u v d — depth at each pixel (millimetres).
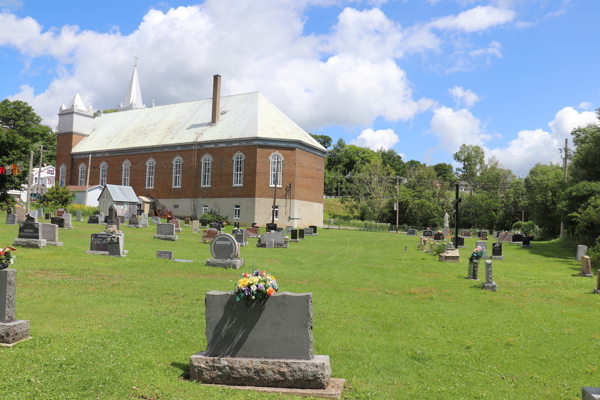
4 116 90062
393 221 85062
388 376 7340
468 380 7285
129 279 15250
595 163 42750
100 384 6266
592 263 26109
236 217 63062
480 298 14609
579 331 10625
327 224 75688
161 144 69250
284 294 6535
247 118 66125
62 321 9508
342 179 132000
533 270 23062
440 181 96562
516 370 7836
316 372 6332
